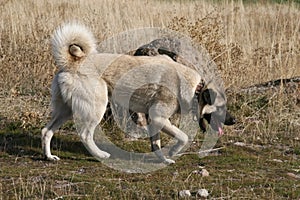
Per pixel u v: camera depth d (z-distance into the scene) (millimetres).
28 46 16594
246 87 15492
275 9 26406
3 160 10422
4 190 8633
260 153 11320
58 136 11906
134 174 9750
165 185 9039
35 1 22031
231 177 9633
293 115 13430
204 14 20234
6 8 20453
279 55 16938
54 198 8305
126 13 20281
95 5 21656
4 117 12977
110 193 8594
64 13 20656
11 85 15141
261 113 13641
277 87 14953
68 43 10281
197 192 8633
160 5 23594
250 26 22453
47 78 15289
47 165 10172
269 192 8891
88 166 10180
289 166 10438
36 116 12648
